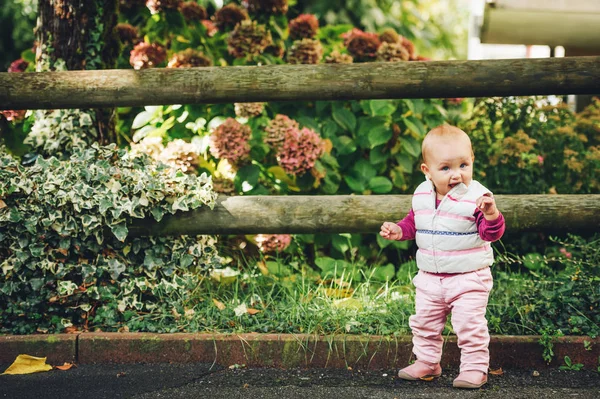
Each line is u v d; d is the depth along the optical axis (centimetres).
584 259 338
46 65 358
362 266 387
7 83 313
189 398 244
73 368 282
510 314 299
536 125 427
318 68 310
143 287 305
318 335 286
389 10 860
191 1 464
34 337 290
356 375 273
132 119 436
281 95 310
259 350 285
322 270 372
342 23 722
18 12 884
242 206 310
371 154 412
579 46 700
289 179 400
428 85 306
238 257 392
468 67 305
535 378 266
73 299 305
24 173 299
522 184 412
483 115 429
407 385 259
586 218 302
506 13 582
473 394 246
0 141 385
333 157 415
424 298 263
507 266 371
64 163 307
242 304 304
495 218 234
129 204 296
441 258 256
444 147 252
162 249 312
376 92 308
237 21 445
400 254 408
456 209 253
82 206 293
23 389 254
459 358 280
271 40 434
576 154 412
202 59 420
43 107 316
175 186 304
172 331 295
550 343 277
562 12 564
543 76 302
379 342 283
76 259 307
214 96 312
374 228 309
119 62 458
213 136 383
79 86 313
